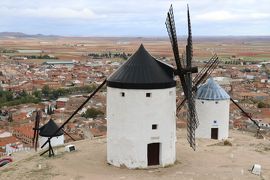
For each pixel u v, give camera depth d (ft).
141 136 133.28
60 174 129.70
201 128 188.75
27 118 409.49
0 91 574.97
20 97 560.61
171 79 137.18
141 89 131.13
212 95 186.29
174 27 132.87
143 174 128.57
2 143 302.25
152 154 136.87
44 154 157.17
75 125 337.72
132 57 138.51
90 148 165.37
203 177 125.80
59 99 512.22
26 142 315.99
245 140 189.37
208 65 188.96
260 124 317.01
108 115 139.23
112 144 138.10
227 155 155.84
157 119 134.21
